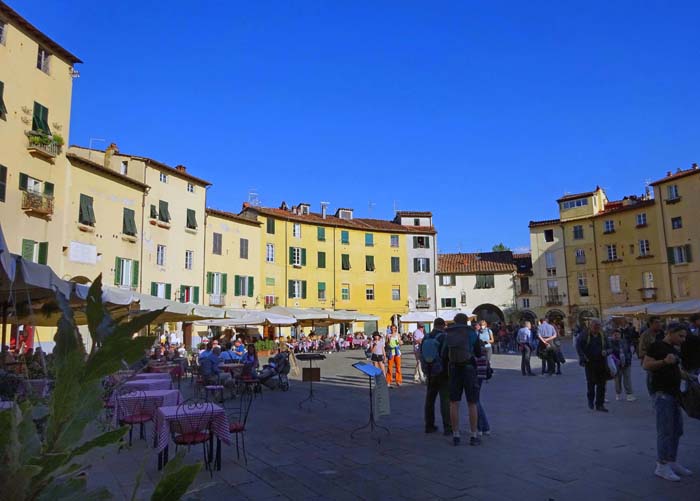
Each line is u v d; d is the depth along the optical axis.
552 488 5.89
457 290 54.34
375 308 52.28
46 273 7.39
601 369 10.82
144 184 31.64
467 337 8.18
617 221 47.25
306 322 37.34
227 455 7.59
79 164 26.94
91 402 1.25
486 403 12.20
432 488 5.97
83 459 1.47
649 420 9.70
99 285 1.33
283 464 7.07
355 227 52.25
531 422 9.74
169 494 1.27
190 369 19.55
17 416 1.24
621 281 46.44
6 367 10.67
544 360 18.75
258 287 43.50
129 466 7.04
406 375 19.80
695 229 40.25
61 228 25.36
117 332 1.25
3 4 22.05
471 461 7.08
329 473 6.62
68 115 26.16
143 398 8.48
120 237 29.83
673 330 6.30
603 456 7.21
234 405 12.80
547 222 51.94
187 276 35.81
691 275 40.44
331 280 50.06
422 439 8.50
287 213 49.56
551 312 51.16
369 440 8.49
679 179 41.62
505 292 53.16
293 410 11.75
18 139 22.94
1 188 21.91
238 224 41.91
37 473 1.12
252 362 14.94
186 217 36.12
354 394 14.59
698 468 6.55
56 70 25.47
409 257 54.62
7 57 22.52
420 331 17.66
